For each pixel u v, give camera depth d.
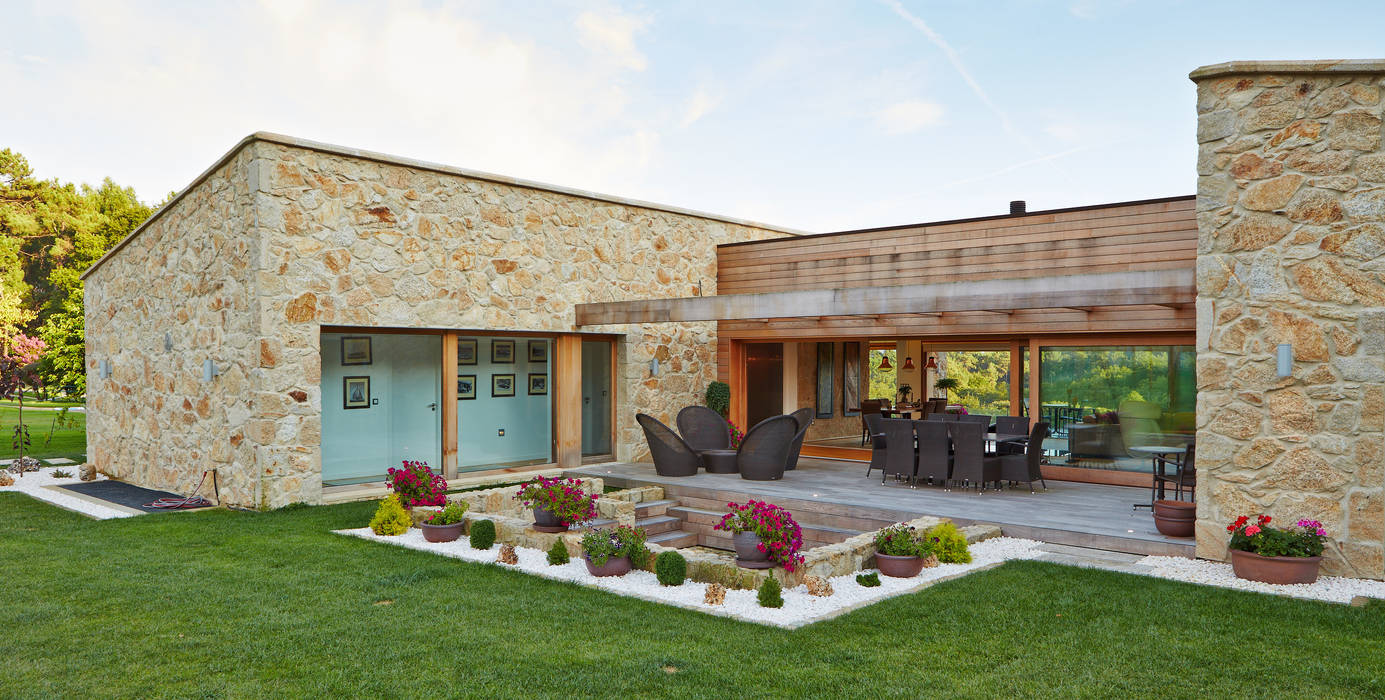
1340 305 6.02
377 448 10.98
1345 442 6.00
